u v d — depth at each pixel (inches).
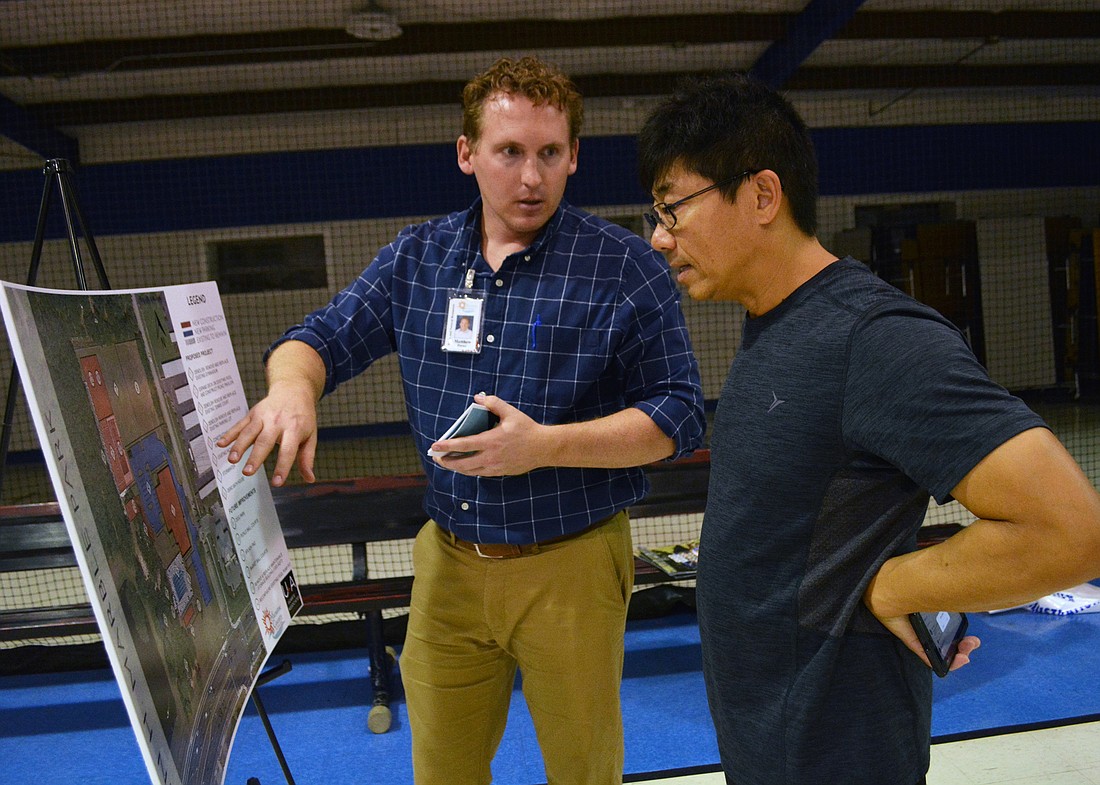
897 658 42.6
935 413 36.2
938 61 401.1
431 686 69.6
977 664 127.3
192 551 44.3
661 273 66.2
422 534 71.4
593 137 406.6
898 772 42.7
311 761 109.4
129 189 383.2
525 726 116.3
